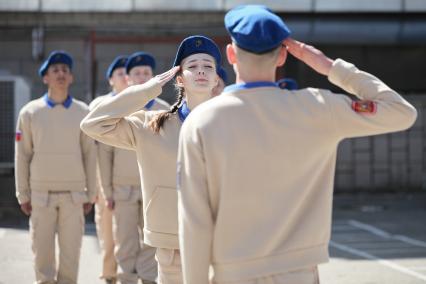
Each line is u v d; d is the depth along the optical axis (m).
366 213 18.28
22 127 8.84
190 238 3.99
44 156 8.77
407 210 18.70
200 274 3.98
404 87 20.11
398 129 4.05
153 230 5.68
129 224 9.25
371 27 18.78
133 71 9.69
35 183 8.80
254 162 4.00
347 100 4.05
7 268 10.90
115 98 5.28
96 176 9.12
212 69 5.89
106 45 18.50
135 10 18.17
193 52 5.93
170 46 18.66
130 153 9.23
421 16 19.02
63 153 8.82
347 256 12.48
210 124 4.00
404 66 20.05
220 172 4.00
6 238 13.84
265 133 4.02
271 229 3.99
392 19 18.98
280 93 4.07
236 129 4.00
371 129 4.02
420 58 20.11
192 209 4.00
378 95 4.04
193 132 4.02
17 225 15.73
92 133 5.32
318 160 4.09
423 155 21.08
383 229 15.91
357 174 20.97
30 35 18.23
